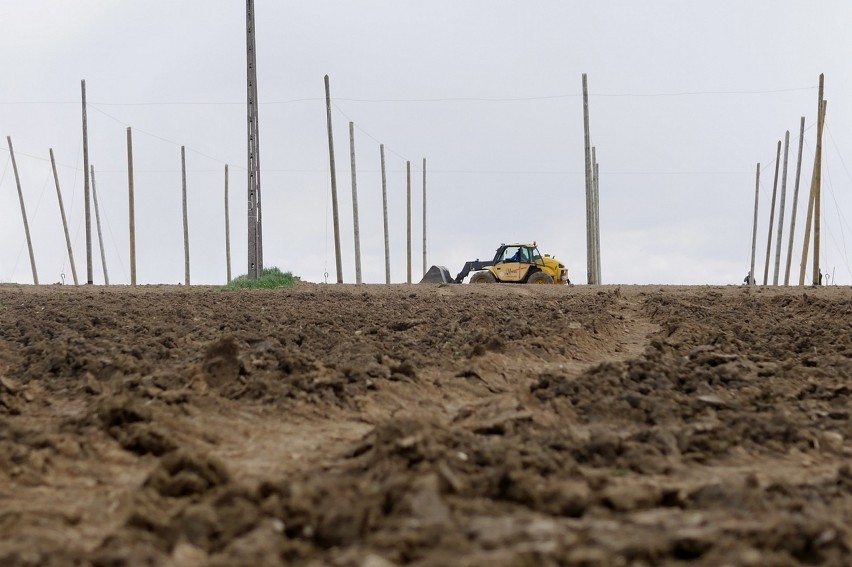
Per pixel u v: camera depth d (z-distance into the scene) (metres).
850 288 90.88
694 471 21.52
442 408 30.09
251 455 23.72
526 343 41.94
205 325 48.34
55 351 36.78
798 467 22.47
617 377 31.31
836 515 17.22
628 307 70.69
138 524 16.62
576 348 44.12
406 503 16.16
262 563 13.90
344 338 42.62
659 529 15.44
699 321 54.81
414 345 41.06
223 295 77.12
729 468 22.16
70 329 46.38
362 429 26.92
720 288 93.69
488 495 17.83
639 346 48.34
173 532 15.60
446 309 61.59
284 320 50.31
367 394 30.56
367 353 37.06
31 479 20.89
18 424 24.91
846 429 26.38
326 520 15.38
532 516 16.56
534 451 20.77
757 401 29.44
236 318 51.91
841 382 32.69
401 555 14.25
